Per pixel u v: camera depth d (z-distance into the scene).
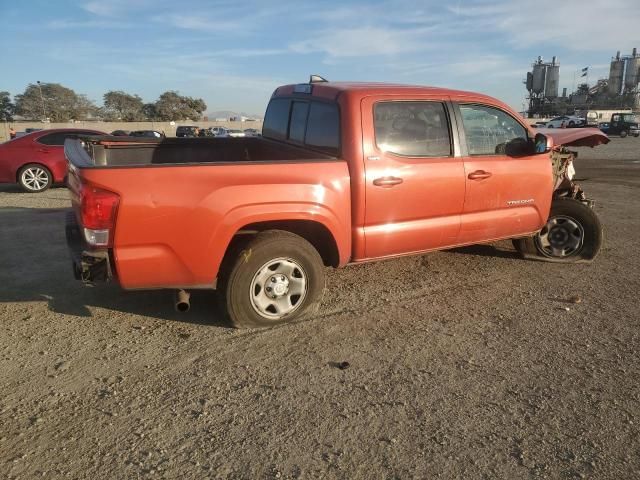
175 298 3.98
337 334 4.10
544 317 4.47
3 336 4.03
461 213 4.89
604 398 3.25
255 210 3.87
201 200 3.71
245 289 4.01
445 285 5.22
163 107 92.62
